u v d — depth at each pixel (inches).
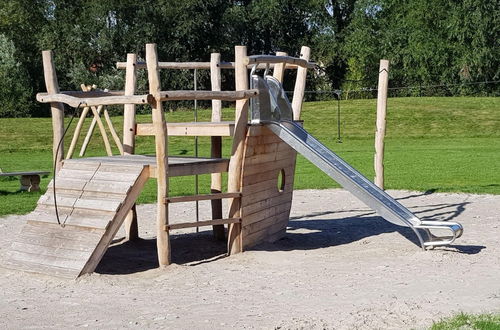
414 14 2153.1
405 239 414.0
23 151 1212.5
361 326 231.9
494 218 479.2
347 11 2456.9
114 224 329.7
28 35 2170.3
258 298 278.1
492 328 220.7
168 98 328.8
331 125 1416.1
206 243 417.4
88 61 2128.4
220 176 422.6
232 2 2289.6
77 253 323.0
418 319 239.5
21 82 1907.0
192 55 2206.0
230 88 2230.6
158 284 308.3
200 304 270.8
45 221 341.7
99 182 343.9
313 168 862.5
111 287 302.7
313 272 324.5
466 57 1989.4
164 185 336.5
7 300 281.6
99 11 2039.9
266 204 395.2
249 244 379.9
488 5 1974.7
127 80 404.8
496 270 320.5
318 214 523.8
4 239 421.7
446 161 914.7
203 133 369.4
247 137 364.5
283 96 402.6
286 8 2343.8
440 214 504.4
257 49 2426.2
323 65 2399.1
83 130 1325.0
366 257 358.9
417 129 1382.9
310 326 232.8
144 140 1280.8
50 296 287.6
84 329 239.3
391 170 818.8
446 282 298.0
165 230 340.8
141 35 2091.5
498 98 1640.0
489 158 946.7
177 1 2044.8
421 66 2094.0
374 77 2241.6
